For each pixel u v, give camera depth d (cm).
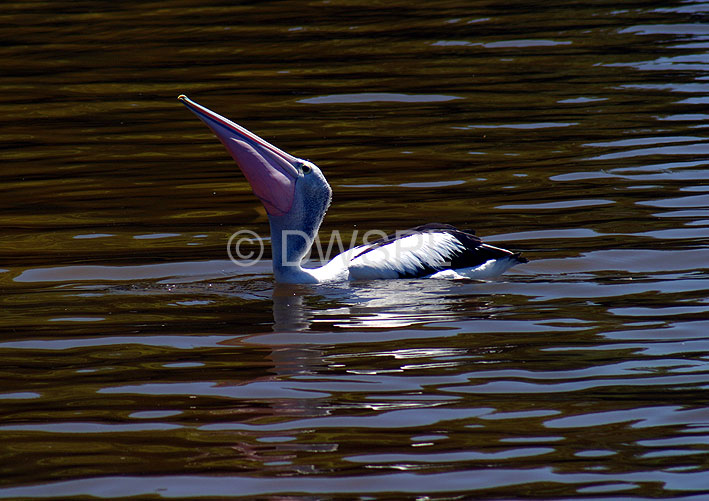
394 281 1220
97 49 2748
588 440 803
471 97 2206
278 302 1159
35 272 1282
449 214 1497
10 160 1873
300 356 987
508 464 768
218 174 1767
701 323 1048
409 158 1809
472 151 1836
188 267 1300
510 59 2505
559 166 1719
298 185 1223
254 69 2497
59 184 1722
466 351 991
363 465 770
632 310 1096
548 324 1062
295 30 2905
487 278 1229
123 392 909
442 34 2789
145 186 1702
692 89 2177
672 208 1469
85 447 805
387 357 980
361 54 2608
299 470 764
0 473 766
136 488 742
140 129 2064
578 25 2816
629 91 2189
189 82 2397
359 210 1538
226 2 3322
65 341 1039
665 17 2858
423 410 862
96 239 1425
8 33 2959
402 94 2248
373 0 3272
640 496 720
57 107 2234
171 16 3139
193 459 784
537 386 906
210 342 1030
